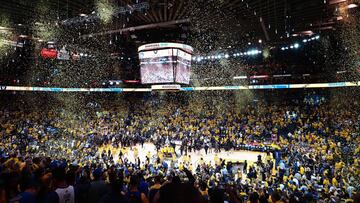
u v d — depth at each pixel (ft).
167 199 6.67
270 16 54.34
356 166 61.67
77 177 25.67
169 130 120.47
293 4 48.78
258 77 145.28
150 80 57.98
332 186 49.03
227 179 55.47
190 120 134.00
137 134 112.06
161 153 87.56
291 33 76.69
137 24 54.70
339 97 129.80
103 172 25.98
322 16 58.54
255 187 45.93
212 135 106.11
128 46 110.01
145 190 21.12
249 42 100.94
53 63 149.79
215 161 76.13
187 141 98.58
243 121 127.03
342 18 65.57
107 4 45.34
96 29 65.16
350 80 114.21
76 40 95.30
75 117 141.69
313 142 91.97
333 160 71.26
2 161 30.17
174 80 56.08
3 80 129.90
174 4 44.98
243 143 101.71
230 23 57.00
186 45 58.08
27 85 136.67
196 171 68.13
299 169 64.34
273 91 154.10
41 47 104.42
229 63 160.25
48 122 126.52
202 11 48.06
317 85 121.39
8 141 91.66
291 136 100.63
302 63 144.97
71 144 92.12
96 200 16.70
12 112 135.64
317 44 127.54
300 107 136.67
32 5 45.32
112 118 146.00
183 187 6.87
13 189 16.76
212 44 105.29
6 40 85.71
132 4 45.78
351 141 86.48
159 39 56.39
